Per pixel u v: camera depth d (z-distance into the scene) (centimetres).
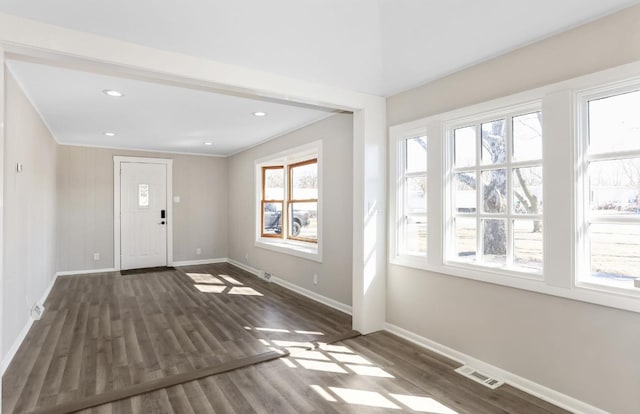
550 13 203
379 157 346
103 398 228
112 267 659
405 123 328
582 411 212
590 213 216
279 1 213
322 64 277
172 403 226
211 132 524
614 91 204
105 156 653
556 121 222
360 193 340
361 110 338
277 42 246
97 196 646
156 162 697
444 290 296
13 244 296
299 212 549
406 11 233
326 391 241
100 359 288
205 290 516
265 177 628
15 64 273
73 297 477
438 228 299
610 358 202
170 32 222
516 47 243
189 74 250
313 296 468
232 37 234
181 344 320
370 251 341
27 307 351
